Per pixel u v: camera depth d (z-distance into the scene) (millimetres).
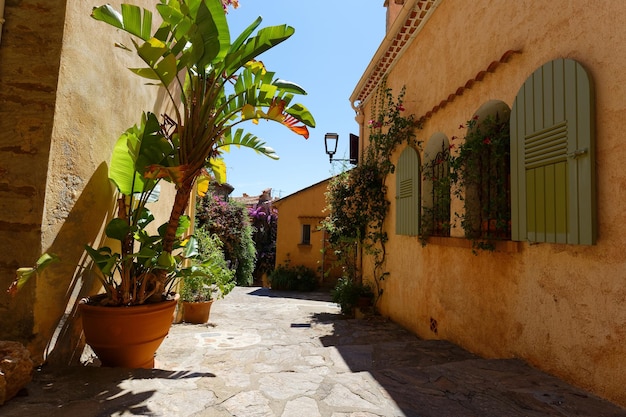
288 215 15445
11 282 2498
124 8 2609
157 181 3215
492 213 3480
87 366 2674
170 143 3137
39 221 2539
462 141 4043
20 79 2582
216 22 2924
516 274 3086
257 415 1988
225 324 5887
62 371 2521
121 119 3520
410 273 5449
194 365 3311
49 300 2637
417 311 5152
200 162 2998
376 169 6945
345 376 2639
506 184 3484
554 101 2623
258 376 2621
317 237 15203
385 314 6457
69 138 2764
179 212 2975
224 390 2328
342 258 8188
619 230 2160
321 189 15531
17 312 2498
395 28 5562
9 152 2553
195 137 2992
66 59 2680
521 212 2951
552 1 2775
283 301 9758
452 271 4199
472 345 3758
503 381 2543
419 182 5105
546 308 2734
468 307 3848
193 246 3920
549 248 2719
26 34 2609
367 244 7438
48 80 2596
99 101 3115
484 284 3566
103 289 3395
